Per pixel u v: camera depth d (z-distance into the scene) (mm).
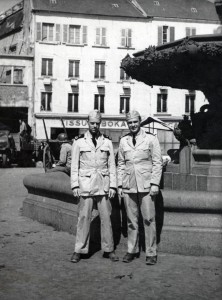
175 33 52344
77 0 51031
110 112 50781
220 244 6633
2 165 34156
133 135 6520
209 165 7785
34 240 7832
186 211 6809
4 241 7770
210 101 8922
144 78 9516
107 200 6645
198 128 9039
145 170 6379
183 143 9180
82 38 50094
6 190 16812
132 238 6547
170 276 5770
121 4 52312
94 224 7383
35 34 49156
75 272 5980
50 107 49594
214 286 5359
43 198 9586
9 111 49000
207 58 7523
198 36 7348
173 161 9234
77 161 6637
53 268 6168
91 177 6551
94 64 50500
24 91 48969
